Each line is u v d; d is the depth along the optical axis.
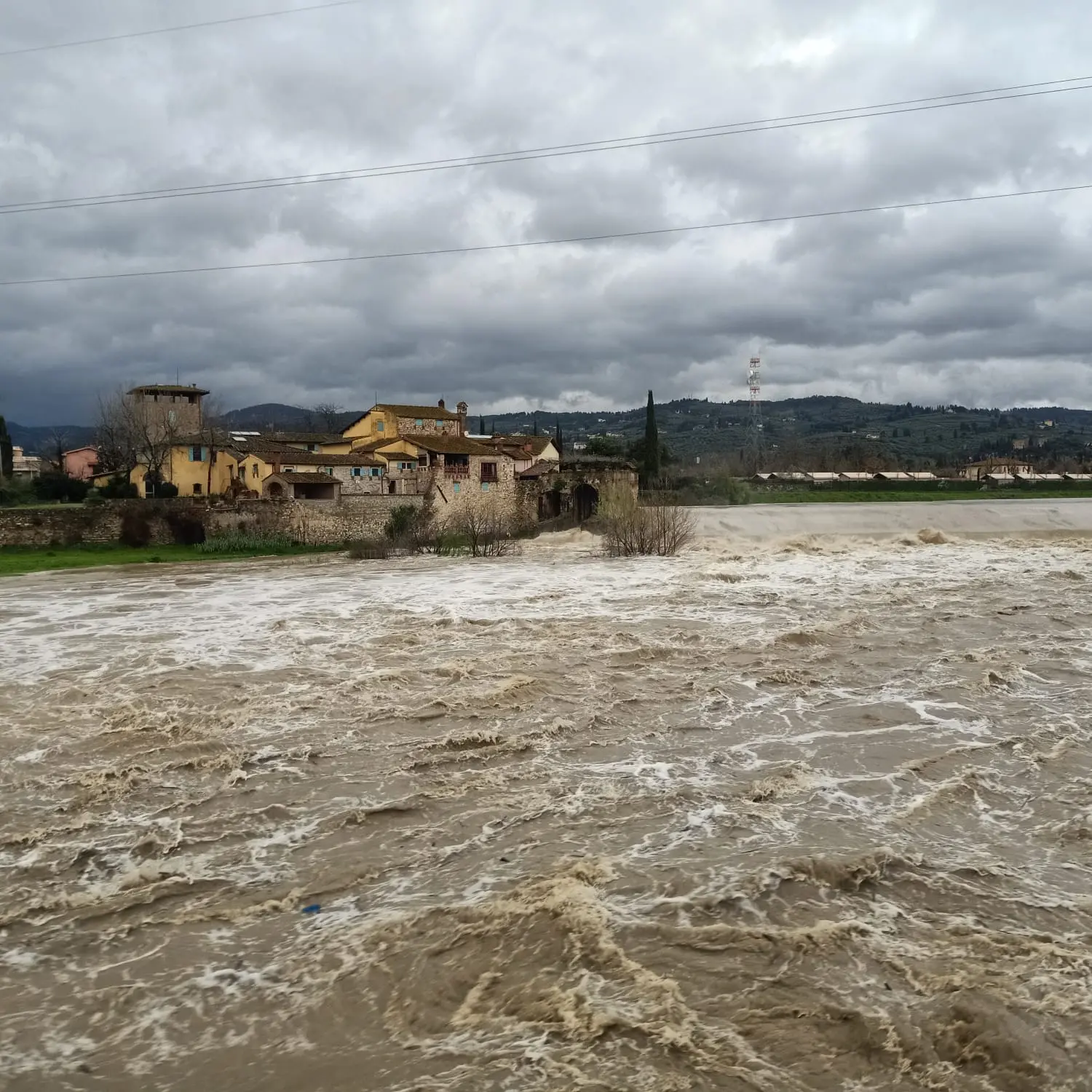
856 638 21.91
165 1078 6.19
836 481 115.31
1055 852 9.59
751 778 12.06
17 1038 6.67
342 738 14.40
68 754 13.92
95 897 9.05
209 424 88.44
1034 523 68.56
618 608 28.11
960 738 13.69
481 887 8.96
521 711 15.79
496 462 78.81
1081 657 19.30
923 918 8.12
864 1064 6.14
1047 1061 6.08
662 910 8.30
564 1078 6.07
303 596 34.44
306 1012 6.94
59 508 56.88
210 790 12.17
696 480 95.69
